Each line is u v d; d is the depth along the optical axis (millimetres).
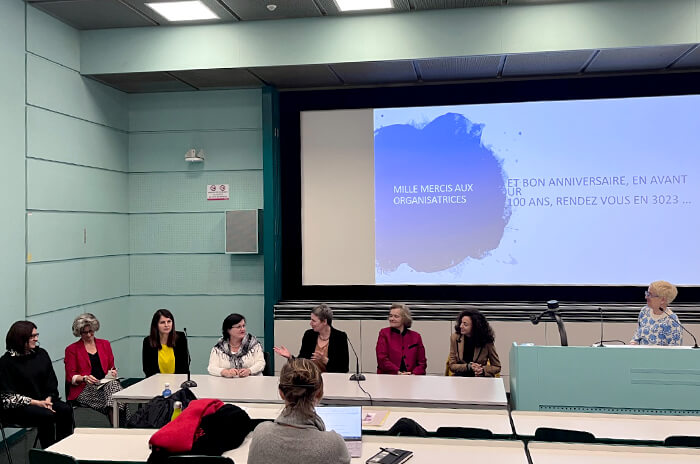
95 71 6727
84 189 6766
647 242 6934
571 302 7023
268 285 7289
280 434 2500
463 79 7156
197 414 3277
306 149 7496
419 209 7305
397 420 3820
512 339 6910
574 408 4258
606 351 4242
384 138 7367
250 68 6578
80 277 6680
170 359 5688
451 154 7246
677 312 6605
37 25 6039
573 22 6074
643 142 6926
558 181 7070
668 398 4176
